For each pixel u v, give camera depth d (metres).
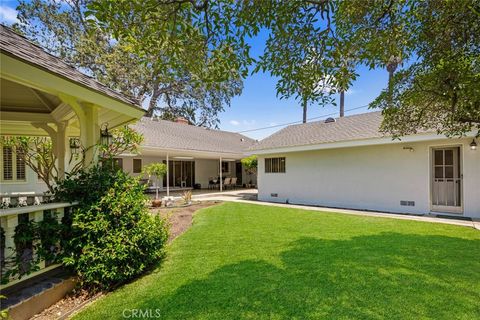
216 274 3.66
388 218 7.88
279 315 2.62
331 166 11.14
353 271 3.66
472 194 7.82
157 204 10.55
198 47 3.12
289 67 3.79
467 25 3.58
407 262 3.96
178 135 16.73
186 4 2.81
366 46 3.84
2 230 2.61
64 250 3.10
